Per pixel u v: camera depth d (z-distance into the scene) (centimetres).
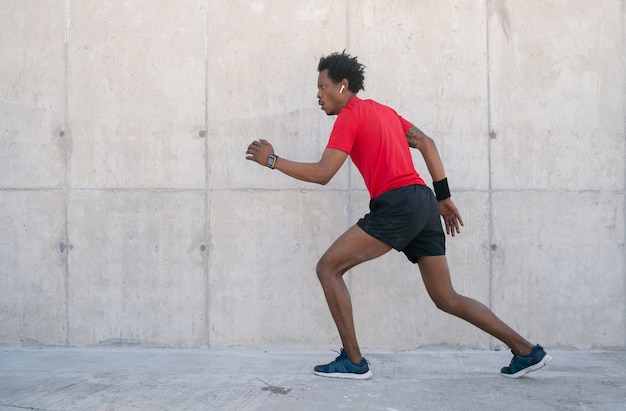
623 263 441
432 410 319
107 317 456
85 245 457
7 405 326
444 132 446
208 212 453
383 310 446
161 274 455
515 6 445
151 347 455
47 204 459
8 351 448
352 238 361
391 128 370
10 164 460
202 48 454
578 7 443
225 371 393
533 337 443
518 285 444
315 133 450
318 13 450
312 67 450
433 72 446
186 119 454
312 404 328
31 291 459
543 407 323
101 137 457
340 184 448
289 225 450
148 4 457
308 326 449
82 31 459
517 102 445
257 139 452
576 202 443
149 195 455
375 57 448
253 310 451
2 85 460
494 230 445
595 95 443
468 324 444
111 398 338
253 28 453
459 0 446
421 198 359
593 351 440
